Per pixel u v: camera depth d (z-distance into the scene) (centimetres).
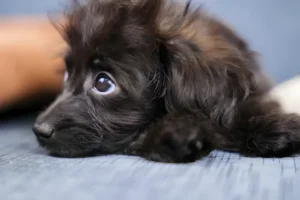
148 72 37
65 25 40
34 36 52
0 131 47
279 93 50
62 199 25
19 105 50
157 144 33
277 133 34
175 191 26
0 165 32
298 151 34
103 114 37
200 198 26
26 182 28
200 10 46
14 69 48
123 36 36
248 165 31
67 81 39
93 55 37
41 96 52
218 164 32
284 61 74
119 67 36
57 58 48
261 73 44
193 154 32
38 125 36
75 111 37
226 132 36
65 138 36
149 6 39
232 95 37
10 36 51
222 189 27
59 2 71
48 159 34
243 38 51
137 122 37
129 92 37
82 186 27
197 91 37
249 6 74
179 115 36
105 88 37
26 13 77
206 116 36
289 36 74
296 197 26
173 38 38
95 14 38
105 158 35
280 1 73
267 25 74
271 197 26
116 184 28
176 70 37
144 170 30
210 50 39
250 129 35
